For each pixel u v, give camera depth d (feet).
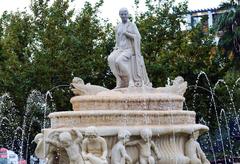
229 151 116.57
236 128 110.52
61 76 92.17
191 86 96.84
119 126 43.86
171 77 93.20
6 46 98.27
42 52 92.38
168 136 45.80
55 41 93.56
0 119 95.25
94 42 96.89
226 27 117.29
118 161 42.55
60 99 91.86
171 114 46.29
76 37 93.61
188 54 98.32
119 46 51.93
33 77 91.71
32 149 97.91
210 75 98.99
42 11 98.84
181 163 45.78
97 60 93.09
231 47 115.75
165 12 99.14
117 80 51.60
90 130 41.88
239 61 113.91
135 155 44.09
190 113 48.39
